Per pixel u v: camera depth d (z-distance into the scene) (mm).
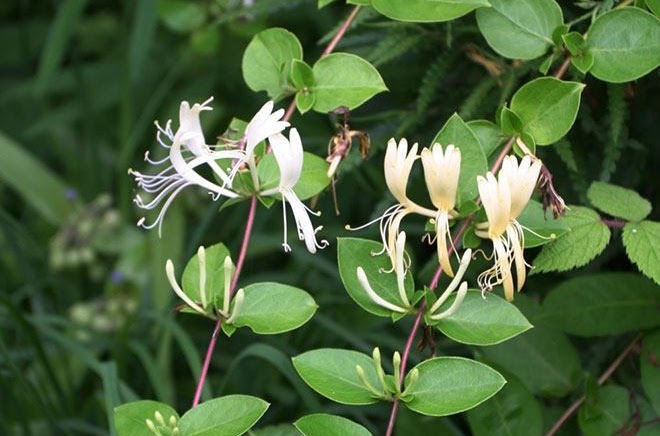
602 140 1074
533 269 964
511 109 963
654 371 1034
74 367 1362
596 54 972
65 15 1453
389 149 929
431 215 931
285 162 938
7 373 1233
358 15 1045
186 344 1204
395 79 1159
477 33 1082
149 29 1442
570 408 1055
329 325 1183
